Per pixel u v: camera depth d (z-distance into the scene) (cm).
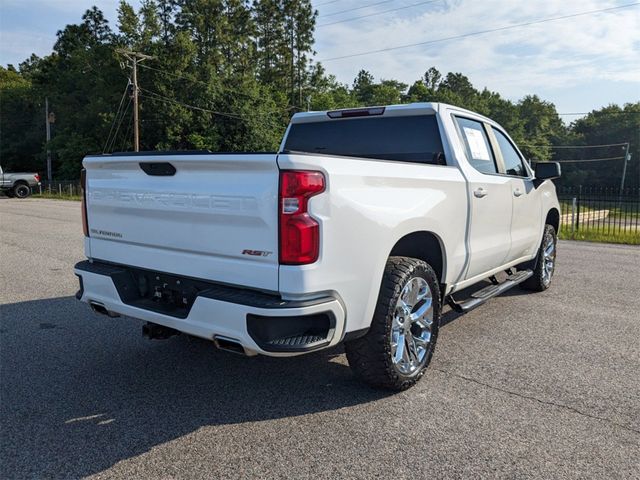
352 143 469
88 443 283
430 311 362
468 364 397
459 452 273
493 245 466
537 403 330
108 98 4756
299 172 261
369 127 459
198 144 4488
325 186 271
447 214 378
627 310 557
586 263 880
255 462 264
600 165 8225
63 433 294
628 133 8031
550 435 291
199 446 280
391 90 8275
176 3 5081
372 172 306
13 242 1046
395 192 325
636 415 315
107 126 4512
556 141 8969
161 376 377
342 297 286
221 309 275
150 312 317
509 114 8594
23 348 434
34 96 6175
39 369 389
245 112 4775
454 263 398
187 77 4528
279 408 325
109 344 446
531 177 571
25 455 270
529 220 554
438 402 332
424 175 355
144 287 344
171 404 331
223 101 4725
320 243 268
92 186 368
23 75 8562
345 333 292
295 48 6694
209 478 251
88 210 376
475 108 8712
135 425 303
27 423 305
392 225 315
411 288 342
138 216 333
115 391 351
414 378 349
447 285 396
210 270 294
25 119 6419
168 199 311
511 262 536
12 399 337
